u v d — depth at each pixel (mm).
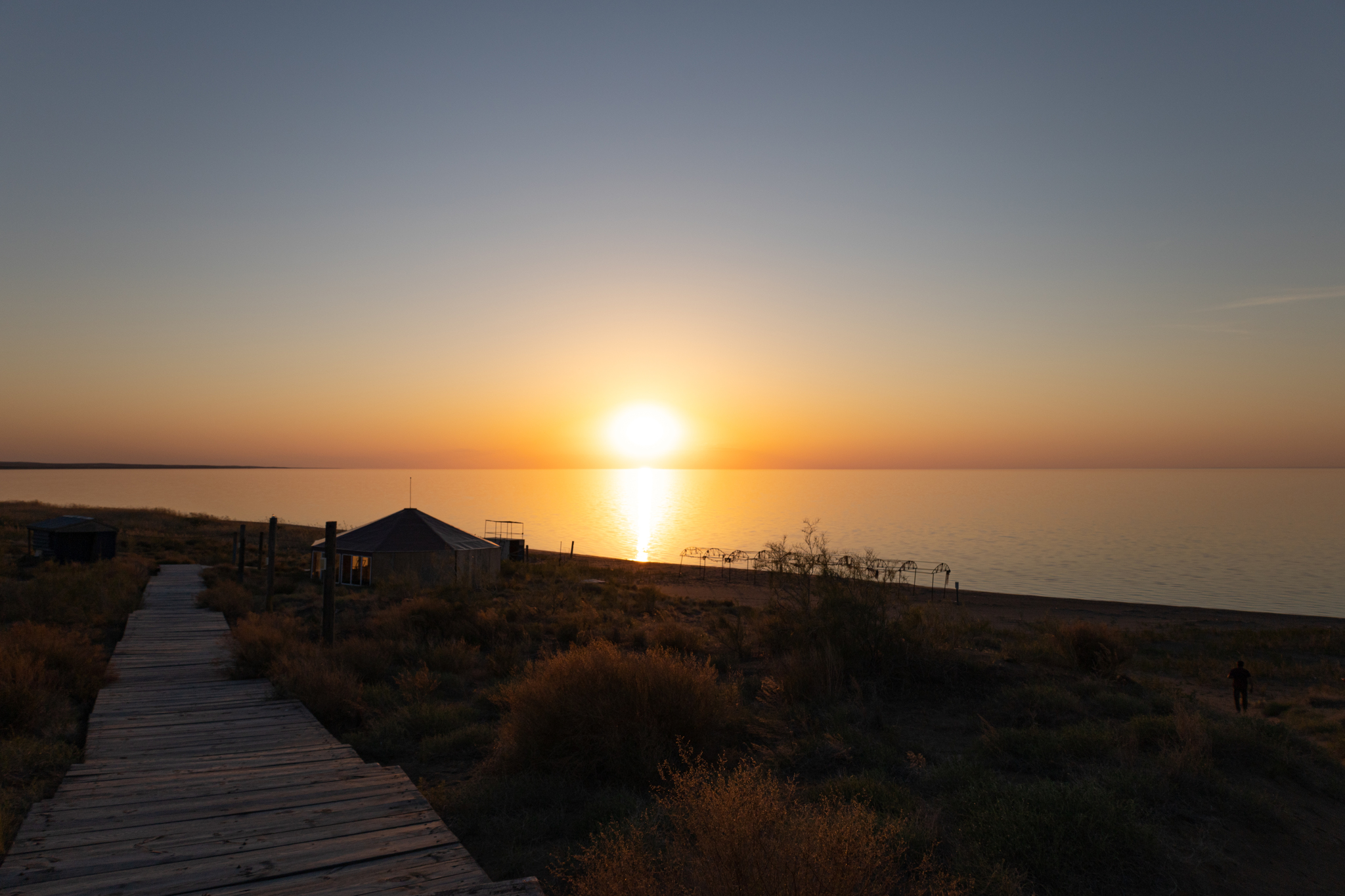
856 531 104125
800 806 6578
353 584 33594
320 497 186875
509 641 18469
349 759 8219
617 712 8484
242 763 8016
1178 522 123250
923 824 6492
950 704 11867
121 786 6867
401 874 4746
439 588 28547
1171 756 8406
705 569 53938
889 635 13469
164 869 4746
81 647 13672
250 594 25734
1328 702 15508
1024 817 6391
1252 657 23500
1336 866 6613
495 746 9219
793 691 12148
